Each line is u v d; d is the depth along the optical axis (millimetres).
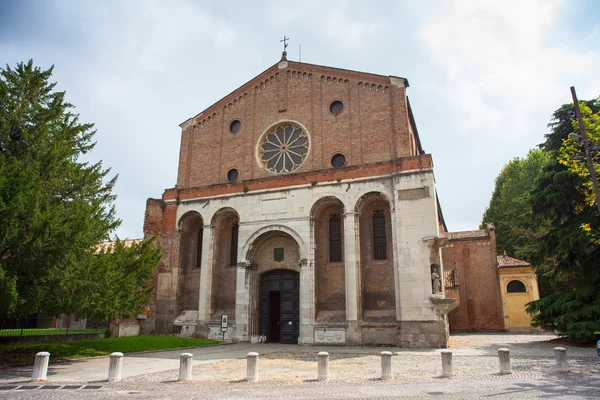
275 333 32406
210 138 37500
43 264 17000
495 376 14703
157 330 33000
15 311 16844
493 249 44500
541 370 15844
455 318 43750
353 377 15102
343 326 28062
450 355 15133
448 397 11164
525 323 41969
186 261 35219
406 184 28438
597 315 24484
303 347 27281
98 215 21141
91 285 19234
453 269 44656
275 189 32250
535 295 42438
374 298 28953
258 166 34656
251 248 32156
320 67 34812
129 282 22750
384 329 27172
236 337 30953
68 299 18250
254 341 30891
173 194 35781
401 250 27531
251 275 32188
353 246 29047
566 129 30875
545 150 32281
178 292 33844
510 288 43344
